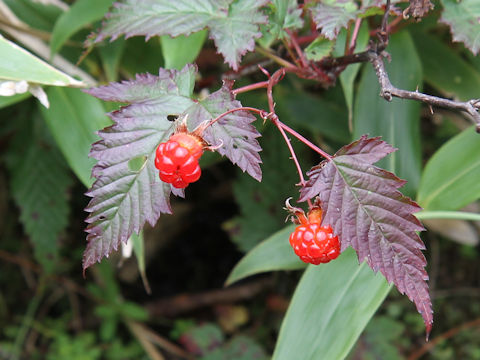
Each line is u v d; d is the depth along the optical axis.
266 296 0.38
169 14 0.16
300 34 0.23
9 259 0.35
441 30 0.26
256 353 0.32
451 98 0.26
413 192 0.22
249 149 0.14
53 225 0.29
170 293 0.39
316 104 0.29
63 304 0.37
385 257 0.14
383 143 0.14
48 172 0.29
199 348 0.33
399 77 0.22
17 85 0.18
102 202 0.14
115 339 0.35
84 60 0.25
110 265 0.36
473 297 0.35
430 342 0.34
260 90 0.28
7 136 0.31
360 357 0.30
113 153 0.14
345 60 0.18
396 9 0.17
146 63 0.24
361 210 0.14
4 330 0.35
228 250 0.40
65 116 0.21
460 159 0.21
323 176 0.14
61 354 0.34
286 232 0.21
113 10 0.17
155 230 0.38
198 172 0.13
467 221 0.29
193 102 0.14
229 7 0.16
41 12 0.25
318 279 0.19
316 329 0.18
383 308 0.34
